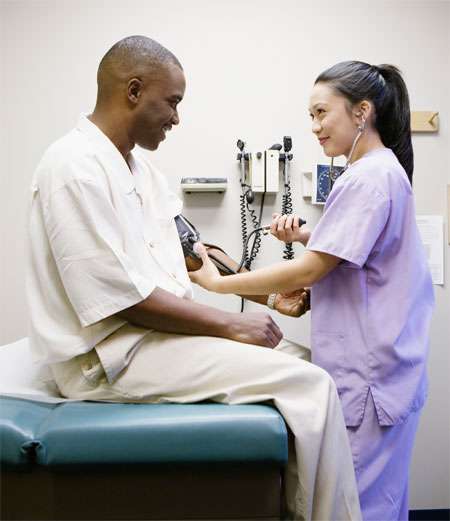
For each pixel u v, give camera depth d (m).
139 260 0.91
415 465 1.86
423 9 1.84
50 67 1.76
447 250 1.87
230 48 1.80
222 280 1.13
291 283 1.04
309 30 1.81
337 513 0.80
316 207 1.81
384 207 1.00
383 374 1.02
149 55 0.94
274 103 1.81
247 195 1.76
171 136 1.79
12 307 1.76
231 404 0.80
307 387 0.81
